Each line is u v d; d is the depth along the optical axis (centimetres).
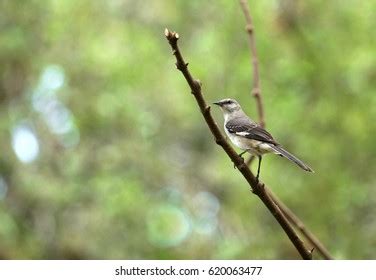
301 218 1338
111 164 1697
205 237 1827
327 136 1341
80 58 1689
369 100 1321
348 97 1338
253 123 987
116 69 1667
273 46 1413
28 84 1711
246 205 1460
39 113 1728
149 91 1775
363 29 1360
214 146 1905
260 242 1404
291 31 1425
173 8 1744
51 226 1664
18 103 1709
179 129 1877
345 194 1311
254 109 1378
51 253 1658
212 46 1482
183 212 1881
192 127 1872
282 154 887
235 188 1534
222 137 614
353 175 1327
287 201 1337
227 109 1018
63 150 1723
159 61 1747
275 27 1431
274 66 1401
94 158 1706
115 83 1675
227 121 1005
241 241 1395
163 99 1784
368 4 1364
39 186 1617
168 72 1759
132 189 1617
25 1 1630
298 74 1369
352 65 1312
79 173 1670
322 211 1325
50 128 1744
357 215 1334
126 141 1733
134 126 1719
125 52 1728
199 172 1917
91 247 1652
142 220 1656
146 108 1783
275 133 1360
